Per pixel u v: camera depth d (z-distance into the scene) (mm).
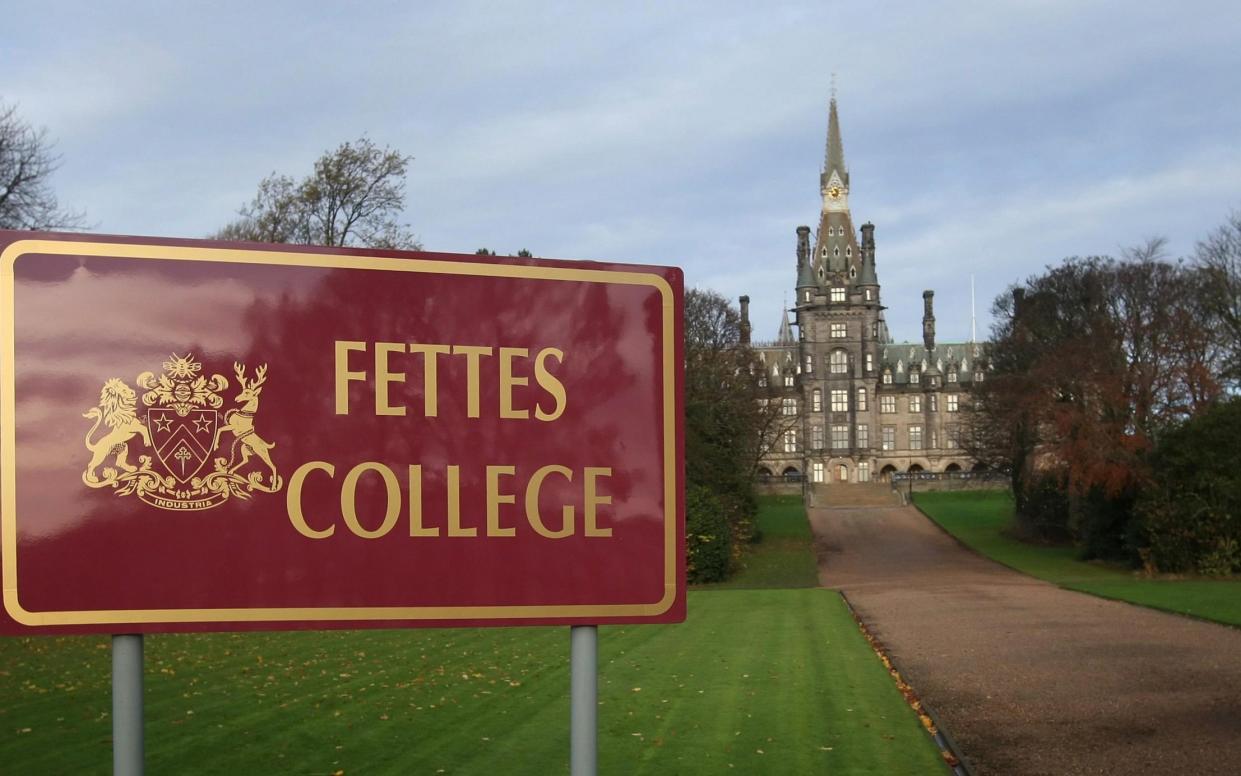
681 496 7160
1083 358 54188
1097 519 57250
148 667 20109
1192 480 48281
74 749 13070
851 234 140000
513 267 7066
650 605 7098
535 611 6988
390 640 24875
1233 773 12453
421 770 12273
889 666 20906
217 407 6684
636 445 7129
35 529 6461
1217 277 58750
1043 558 62094
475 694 17078
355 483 6836
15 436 6457
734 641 24828
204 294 6719
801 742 13812
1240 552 47219
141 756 6527
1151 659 21016
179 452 6637
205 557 6641
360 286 6891
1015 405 60156
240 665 20469
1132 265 59281
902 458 141500
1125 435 52469
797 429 137875
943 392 141500
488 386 7012
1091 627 26891
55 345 6531
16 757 12664
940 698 17406
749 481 70500
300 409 6797
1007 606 33781
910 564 62562
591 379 7113
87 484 6527
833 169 140875
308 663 20766
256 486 6723
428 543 6902
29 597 6434
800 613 32688
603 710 15922
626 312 7168
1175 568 48312
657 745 13641
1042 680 18938
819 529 86000
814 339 138875
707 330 72688
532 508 7016
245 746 13438
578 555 7043
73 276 6566
